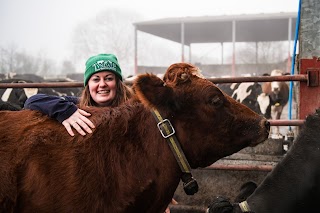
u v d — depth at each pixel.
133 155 2.24
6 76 27.28
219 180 4.49
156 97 2.24
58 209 2.09
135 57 28.36
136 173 2.22
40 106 2.34
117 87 2.94
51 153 2.14
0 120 2.27
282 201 2.46
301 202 2.46
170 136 2.27
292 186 2.46
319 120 2.53
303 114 4.05
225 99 2.35
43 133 2.19
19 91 12.45
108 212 2.15
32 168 2.09
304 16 4.11
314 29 4.07
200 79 2.33
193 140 2.31
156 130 2.30
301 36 4.11
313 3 4.08
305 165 2.46
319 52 4.06
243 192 2.88
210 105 2.28
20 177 2.08
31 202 2.08
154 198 2.27
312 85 4.00
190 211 4.48
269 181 2.53
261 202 2.48
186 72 2.33
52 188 2.09
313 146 2.47
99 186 2.15
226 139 2.32
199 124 2.29
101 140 2.23
